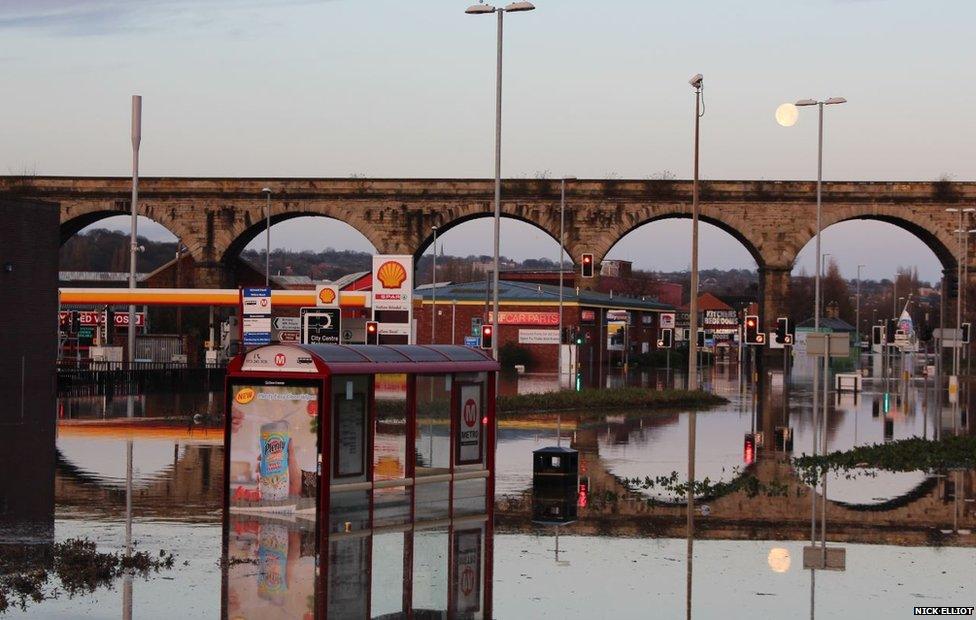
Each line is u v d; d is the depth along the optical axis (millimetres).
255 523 24312
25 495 28219
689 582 19828
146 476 31609
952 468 36312
